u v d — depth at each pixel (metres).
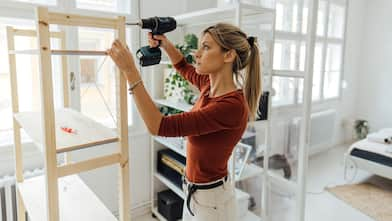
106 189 2.46
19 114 1.62
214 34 1.14
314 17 1.88
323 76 4.11
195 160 1.24
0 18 1.89
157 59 1.22
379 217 2.70
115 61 1.02
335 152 4.51
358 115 5.16
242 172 2.11
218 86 1.20
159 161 2.73
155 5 2.50
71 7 2.07
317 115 4.25
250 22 2.18
